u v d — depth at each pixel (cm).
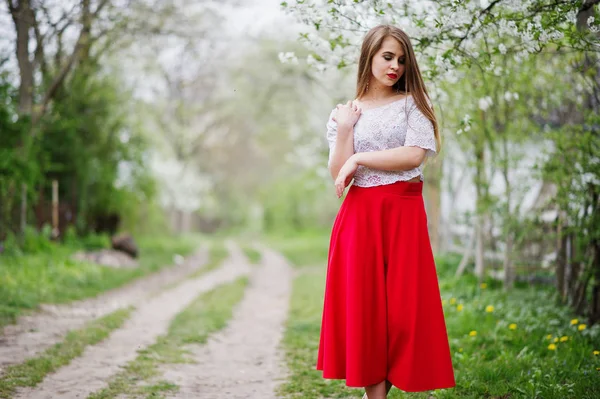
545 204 709
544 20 335
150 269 1286
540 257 877
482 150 786
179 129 3366
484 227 858
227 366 461
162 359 471
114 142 1609
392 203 251
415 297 247
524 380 362
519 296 718
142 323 650
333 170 258
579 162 545
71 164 1508
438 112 622
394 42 254
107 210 1712
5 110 1093
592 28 329
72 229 1530
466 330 526
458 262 1040
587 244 559
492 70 387
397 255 249
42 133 1302
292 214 3441
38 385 378
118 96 1625
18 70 1150
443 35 366
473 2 349
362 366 246
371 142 254
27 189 1107
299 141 2080
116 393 364
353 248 250
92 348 500
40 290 789
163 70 1681
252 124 3972
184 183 3183
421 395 345
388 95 262
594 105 543
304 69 1644
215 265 1547
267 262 1678
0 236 1077
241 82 2172
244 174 4497
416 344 246
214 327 629
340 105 266
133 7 1245
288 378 420
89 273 1016
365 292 249
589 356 412
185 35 1347
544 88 608
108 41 1315
